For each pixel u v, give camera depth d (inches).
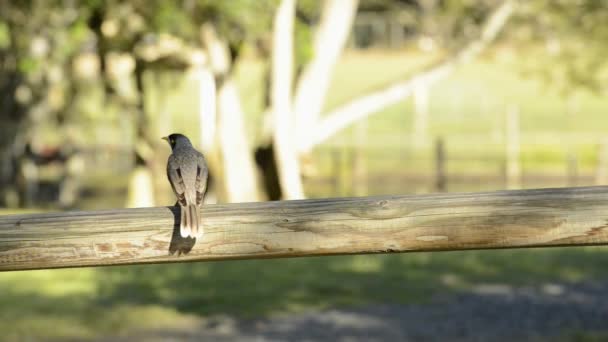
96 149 1772.9
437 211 173.9
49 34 1098.1
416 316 570.6
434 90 2161.7
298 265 737.0
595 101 2062.0
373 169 1584.6
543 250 816.9
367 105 1199.6
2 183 1409.9
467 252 800.3
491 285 666.8
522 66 1409.9
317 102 1140.5
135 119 1231.5
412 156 1711.4
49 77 1330.0
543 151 1707.7
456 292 643.5
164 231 177.6
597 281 683.4
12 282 661.9
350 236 175.9
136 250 178.2
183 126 1686.8
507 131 1782.7
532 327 538.6
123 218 178.7
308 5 1137.4
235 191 1064.8
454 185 1437.0
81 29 1037.2
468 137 1736.0
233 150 1062.4
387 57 2332.7
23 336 513.0
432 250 176.7
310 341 505.7
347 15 1130.7
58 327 533.6
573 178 1412.4
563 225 171.5
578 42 1283.2
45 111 1384.1
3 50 1255.5
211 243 177.9
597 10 1216.8
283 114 1051.3
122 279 673.6
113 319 553.3
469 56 1254.9
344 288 650.8
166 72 1339.8
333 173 1557.6
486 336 516.1
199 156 199.5
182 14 1003.3
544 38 1304.1
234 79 1095.0
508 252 803.4
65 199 1423.5
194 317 565.0
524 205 172.1
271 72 1044.5
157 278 679.1
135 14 1084.5
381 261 754.8
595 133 1790.1
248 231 177.3
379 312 580.4
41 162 1717.5
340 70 2282.2
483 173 1483.8
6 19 1051.9
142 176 1229.1
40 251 178.7
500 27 1299.2
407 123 1979.6
